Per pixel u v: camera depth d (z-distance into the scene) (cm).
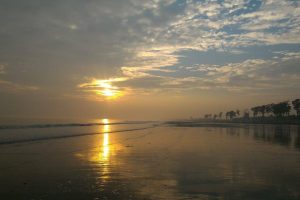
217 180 1812
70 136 5500
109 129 8931
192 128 10150
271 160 2598
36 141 4322
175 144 4106
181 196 1471
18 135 5212
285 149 3475
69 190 1583
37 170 2152
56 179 1852
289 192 1541
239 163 2441
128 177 1908
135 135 6138
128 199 1423
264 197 1449
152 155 2948
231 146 3825
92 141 4541
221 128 10019
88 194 1507
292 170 2133
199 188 1623
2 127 7556
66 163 2464
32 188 1625
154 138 5288
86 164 2412
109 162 2514
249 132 7319
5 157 2759
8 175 1970
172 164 2403
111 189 1605
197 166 2300
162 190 1585
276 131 7800
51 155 2922
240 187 1645
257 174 1989
